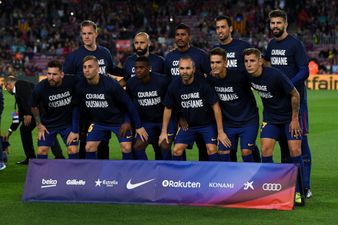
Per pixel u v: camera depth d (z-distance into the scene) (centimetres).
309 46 6278
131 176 1283
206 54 1438
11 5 6975
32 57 6291
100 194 1283
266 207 1222
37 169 1319
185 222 1137
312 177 1606
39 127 1452
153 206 1252
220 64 1308
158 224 1126
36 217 1177
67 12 6925
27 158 1830
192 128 1389
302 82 1376
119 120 1419
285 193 1221
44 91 1415
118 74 1573
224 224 1124
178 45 1429
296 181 1229
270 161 1328
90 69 1344
